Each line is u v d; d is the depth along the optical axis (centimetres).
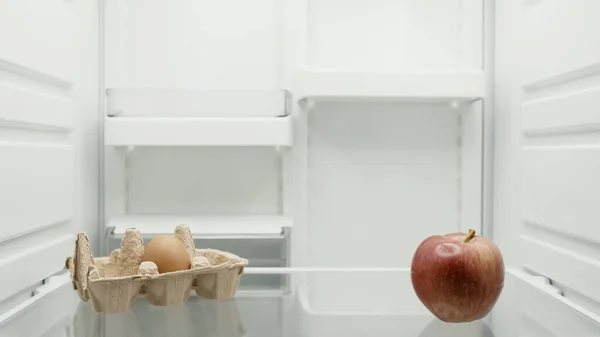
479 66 142
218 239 137
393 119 143
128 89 129
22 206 101
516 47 130
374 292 109
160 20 140
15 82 101
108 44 139
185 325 83
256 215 141
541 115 118
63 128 120
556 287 113
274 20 141
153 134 129
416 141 143
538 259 120
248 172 143
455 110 143
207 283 95
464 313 81
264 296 104
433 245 83
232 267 94
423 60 142
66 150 121
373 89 130
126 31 139
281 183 143
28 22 103
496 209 141
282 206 142
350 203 143
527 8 125
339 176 143
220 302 95
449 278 79
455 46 143
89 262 91
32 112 104
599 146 98
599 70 100
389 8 142
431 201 144
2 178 94
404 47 142
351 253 143
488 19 142
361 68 142
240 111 130
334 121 142
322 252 143
